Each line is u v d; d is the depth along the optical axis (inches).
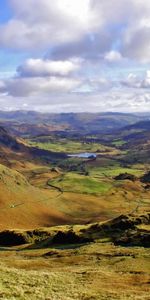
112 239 4050.2
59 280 1844.2
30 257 3511.3
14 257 3555.6
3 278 1599.4
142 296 1620.3
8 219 7327.8
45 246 4416.8
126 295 1631.4
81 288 1712.6
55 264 2842.0
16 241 4881.9
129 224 4382.4
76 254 3348.9
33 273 1903.3
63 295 1483.8
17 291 1379.2
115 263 2719.0
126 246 3627.0
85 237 4256.9
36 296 1362.0
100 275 2181.3
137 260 2763.3
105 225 4515.3
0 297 1248.8
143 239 3693.4
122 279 2111.2
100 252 3302.2
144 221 4517.7
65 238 4389.8
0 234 5059.1
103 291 1695.4
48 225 7746.1
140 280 2105.1
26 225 7381.9
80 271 2358.5
